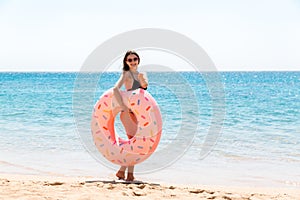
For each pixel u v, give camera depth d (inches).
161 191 189.6
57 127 486.3
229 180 262.4
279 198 188.4
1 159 315.9
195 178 266.8
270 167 298.8
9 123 520.7
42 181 208.5
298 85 1674.5
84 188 187.0
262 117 574.6
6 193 173.5
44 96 984.9
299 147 371.6
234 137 424.2
